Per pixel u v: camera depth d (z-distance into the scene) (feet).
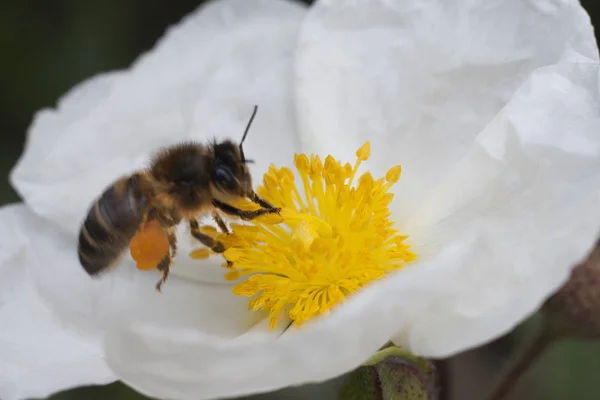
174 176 0.38
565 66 0.37
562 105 0.36
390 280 0.35
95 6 0.52
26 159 0.43
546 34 0.38
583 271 0.40
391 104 0.41
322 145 0.42
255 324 0.40
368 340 0.34
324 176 0.40
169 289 0.40
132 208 0.37
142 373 0.35
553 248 0.34
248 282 0.39
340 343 0.34
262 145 0.42
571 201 0.35
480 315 0.35
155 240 0.37
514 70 0.39
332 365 0.34
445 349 0.35
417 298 0.34
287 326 0.39
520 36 0.39
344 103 0.41
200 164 0.38
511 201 0.37
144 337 0.35
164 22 0.52
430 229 0.39
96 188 0.42
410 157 0.40
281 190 0.40
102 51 0.52
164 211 0.38
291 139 0.42
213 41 0.44
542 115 0.37
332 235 0.39
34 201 0.42
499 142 0.37
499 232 0.35
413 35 0.40
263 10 0.44
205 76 0.43
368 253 0.39
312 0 0.52
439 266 0.34
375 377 0.37
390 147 0.41
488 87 0.39
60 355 0.39
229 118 0.43
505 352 0.49
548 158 0.36
